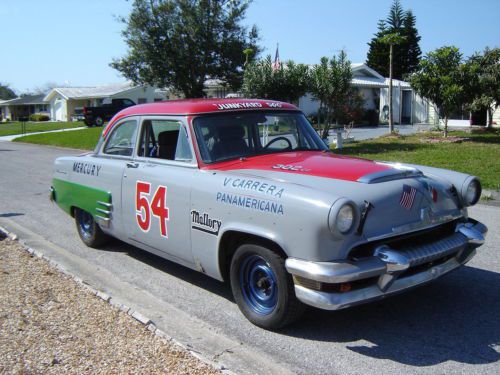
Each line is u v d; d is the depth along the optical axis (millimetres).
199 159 4578
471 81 18234
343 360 3590
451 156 13555
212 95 36531
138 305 4621
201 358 3494
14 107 76812
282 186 3789
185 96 33156
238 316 4371
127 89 52031
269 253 3834
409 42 49750
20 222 8109
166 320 4293
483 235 4344
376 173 3979
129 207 5273
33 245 6680
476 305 4496
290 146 5184
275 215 3703
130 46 31859
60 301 4543
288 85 17203
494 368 3441
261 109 5141
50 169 15469
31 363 3422
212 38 31250
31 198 10305
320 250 3492
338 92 17312
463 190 4352
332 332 4027
